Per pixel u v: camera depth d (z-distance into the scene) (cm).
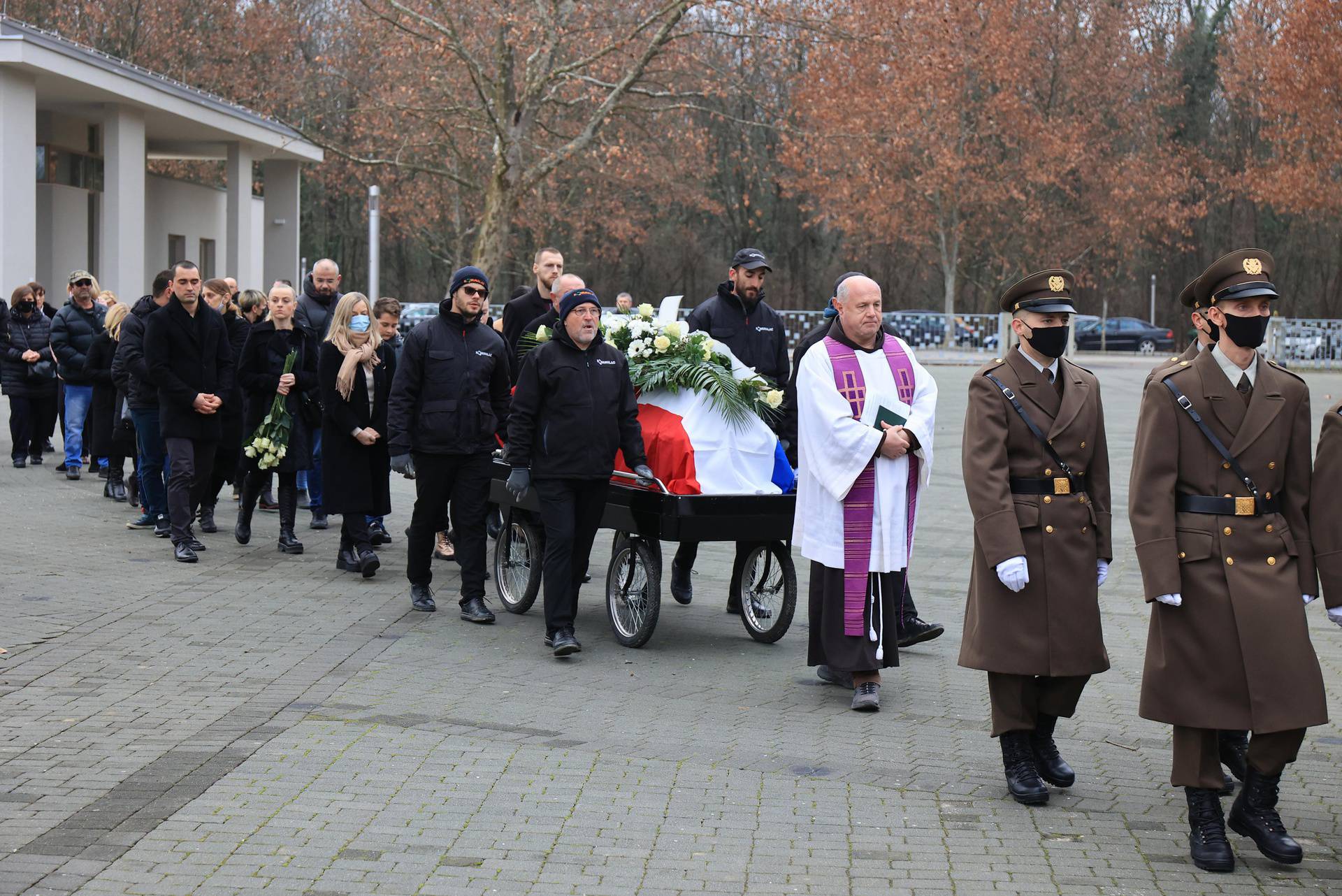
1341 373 3906
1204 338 554
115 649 743
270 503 1297
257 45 4775
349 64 3347
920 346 4172
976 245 5644
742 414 800
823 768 582
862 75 3231
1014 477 554
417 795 532
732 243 6341
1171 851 493
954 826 514
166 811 504
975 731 646
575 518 780
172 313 995
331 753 580
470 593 855
